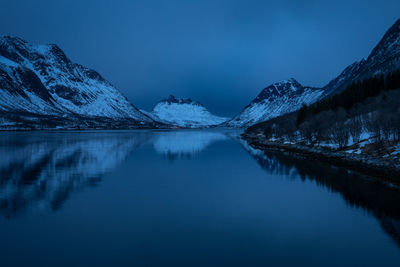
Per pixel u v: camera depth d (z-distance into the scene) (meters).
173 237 20.75
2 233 21.17
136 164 54.75
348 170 44.31
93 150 79.94
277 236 20.88
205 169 48.88
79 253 18.28
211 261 17.41
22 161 57.06
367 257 17.75
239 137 163.12
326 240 20.11
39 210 26.41
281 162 55.66
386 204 27.20
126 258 17.72
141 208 27.30
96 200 29.88
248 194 32.19
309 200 29.33
